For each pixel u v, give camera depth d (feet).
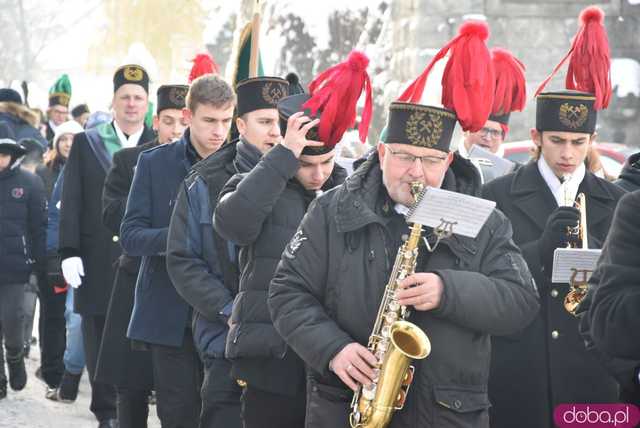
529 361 29.73
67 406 51.93
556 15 154.92
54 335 53.88
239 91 33.32
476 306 23.80
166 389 35.50
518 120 153.89
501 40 155.02
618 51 155.33
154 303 35.60
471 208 23.34
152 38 228.84
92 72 235.61
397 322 23.50
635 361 22.84
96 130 46.93
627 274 21.89
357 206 24.75
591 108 30.83
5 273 52.75
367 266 24.63
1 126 53.26
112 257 45.78
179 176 37.19
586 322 23.26
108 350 39.22
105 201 42.39
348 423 24.88
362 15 172.45
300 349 24.58
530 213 30.81
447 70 25.63
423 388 24.08
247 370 28.86
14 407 51.26
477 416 24.38
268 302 25.58
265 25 177.99
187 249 32.96
